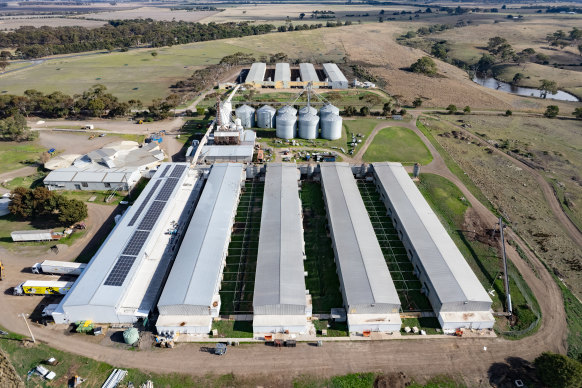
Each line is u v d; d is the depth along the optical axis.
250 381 49.53
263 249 68.00
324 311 60.22
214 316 57.94
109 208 86.69
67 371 50.16
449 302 57.28
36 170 103.75
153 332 56.25
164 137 125.12
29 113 145.00
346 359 52.69
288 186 88.44
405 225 74.88
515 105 163.88
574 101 172.50
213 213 77.25
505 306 61.78
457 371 51.41
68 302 55.69
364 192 93.50
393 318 57.47
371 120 140.62
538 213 86.62
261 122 132.25
